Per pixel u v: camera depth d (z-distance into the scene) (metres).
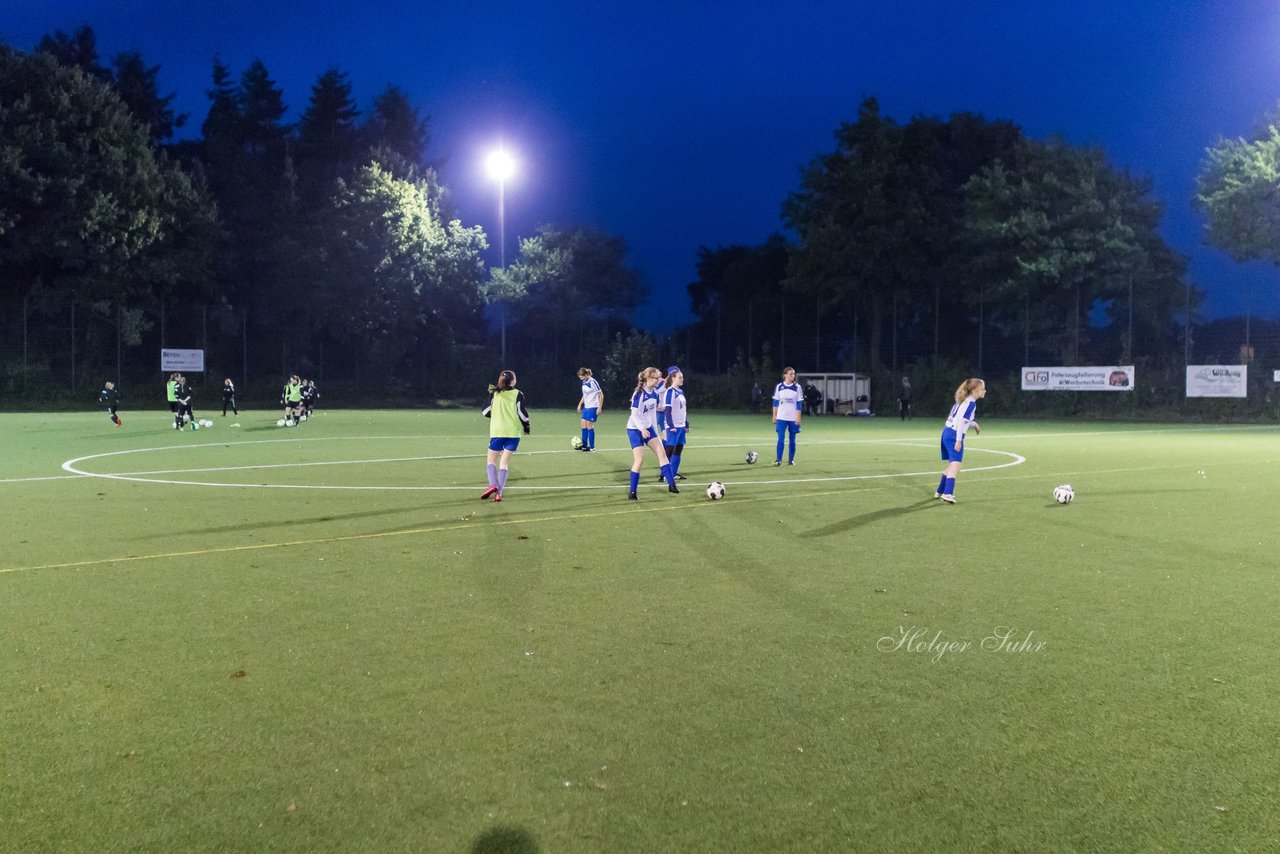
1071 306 46.09
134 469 16.61
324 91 63.66
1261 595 7.11
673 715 4.60
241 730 4.42
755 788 3.84
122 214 47.28
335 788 3.83
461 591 7.20
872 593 7.16
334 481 14.79
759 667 5.34
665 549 8.96
